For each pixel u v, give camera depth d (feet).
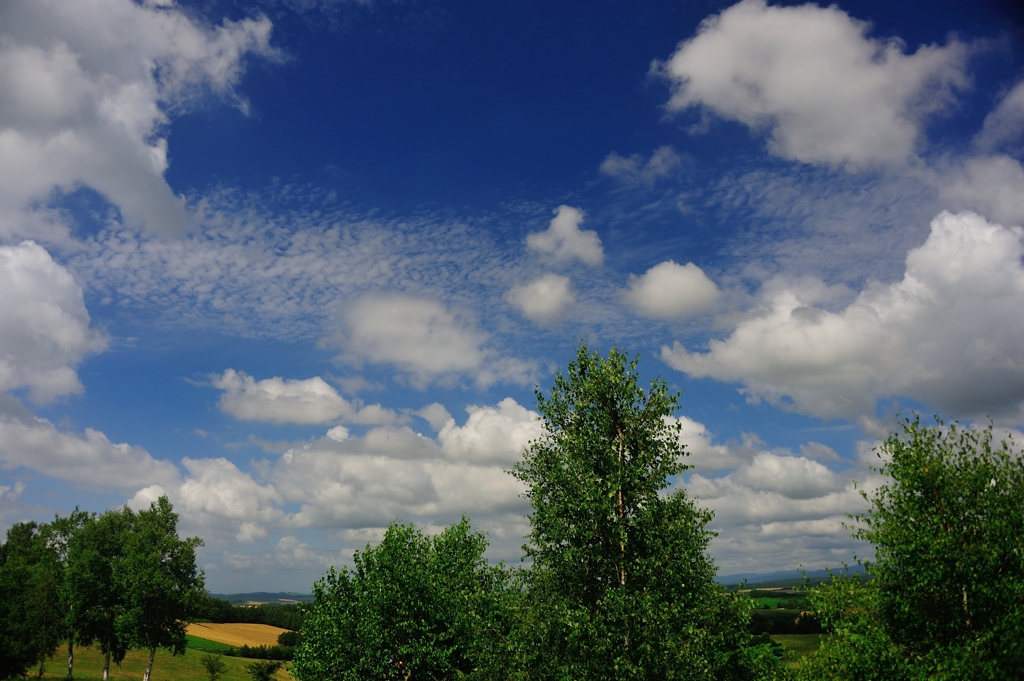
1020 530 66.13
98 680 255.09
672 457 83.82
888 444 76.59
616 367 86.94
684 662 69.77
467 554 124.47
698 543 78.95
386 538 123.85
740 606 76.07
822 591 76.43
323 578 122.01
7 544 336.08
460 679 93.61
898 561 71.26
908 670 66.28
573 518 79.56
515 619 79.82
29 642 216.13
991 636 61.72
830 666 73.05
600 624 72.59
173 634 230.48
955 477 71.05
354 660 109.40
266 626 490.49
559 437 85.81
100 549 239.50
